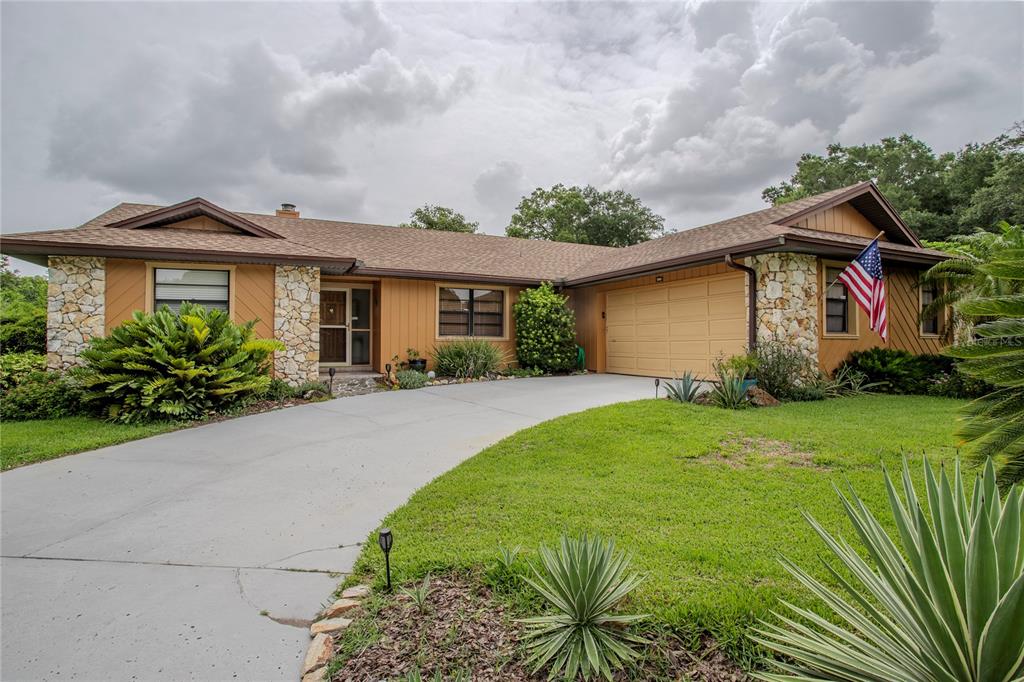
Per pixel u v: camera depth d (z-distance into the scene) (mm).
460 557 3305
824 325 10719
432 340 14195
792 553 3293
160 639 2658
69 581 3264
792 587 2865
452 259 15266
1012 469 3062
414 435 7066
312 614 2889
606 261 15961
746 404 8414
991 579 1510
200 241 10273
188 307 9172
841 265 11039
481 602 2830
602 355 15383
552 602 2541
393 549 3516
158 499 4723
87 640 2650
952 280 11000
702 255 10562
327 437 6996
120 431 7277
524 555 3268
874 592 1914
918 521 1661
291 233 14844
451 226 34469
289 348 10703
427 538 3688
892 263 11586
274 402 9508
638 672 2256
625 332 14547
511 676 2268
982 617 1518
